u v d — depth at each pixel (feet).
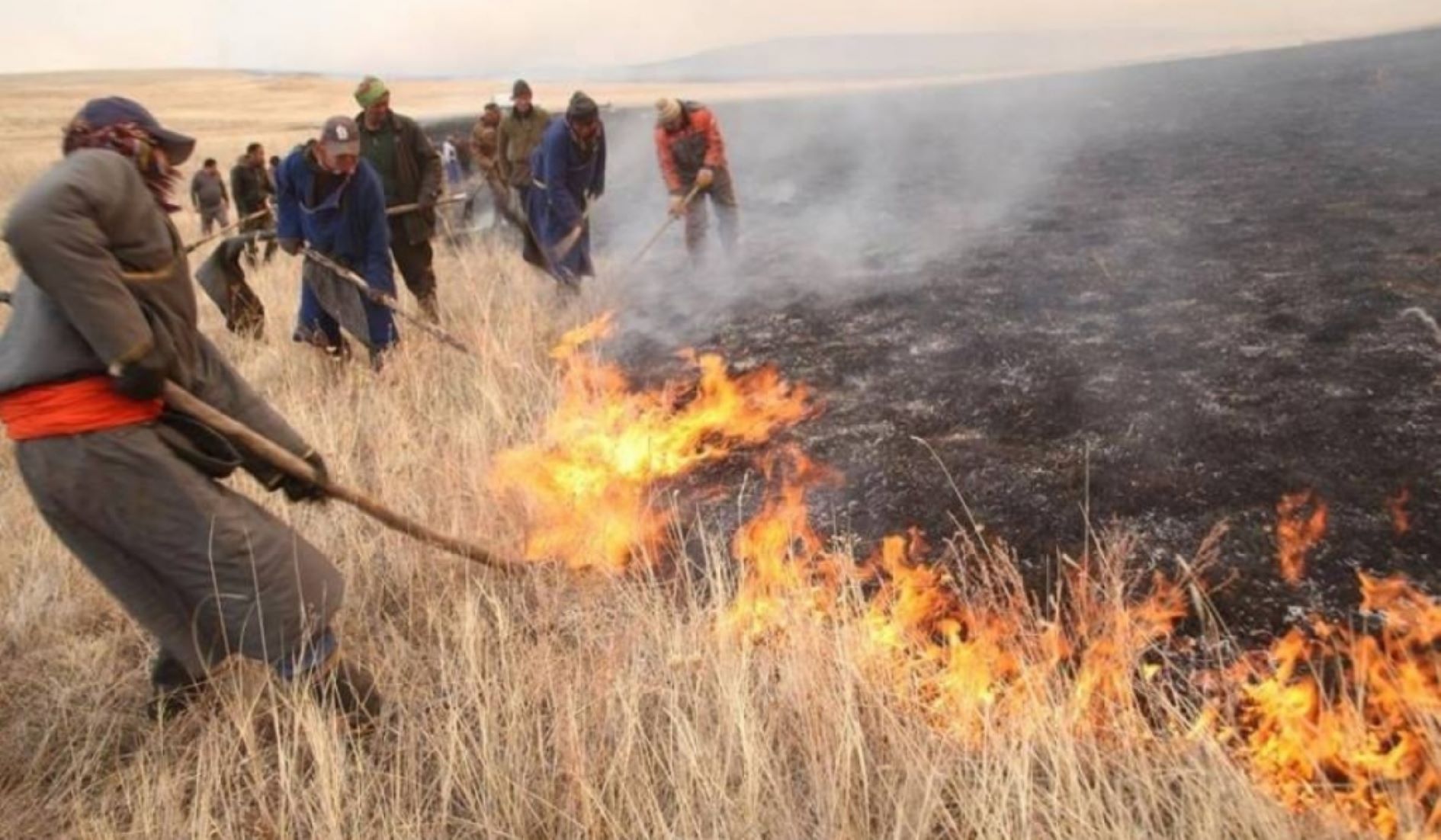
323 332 17.87
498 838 7.41
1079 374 13.89
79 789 8.13
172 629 8.24
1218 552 9.39
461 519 11.59
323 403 16.14
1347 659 7.90
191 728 8.89
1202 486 10.51
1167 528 9.90
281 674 8.32
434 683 9.23
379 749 8.41
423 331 18.72
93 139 7.86
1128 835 6.50
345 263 17.40
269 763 8.38
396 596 10.62
